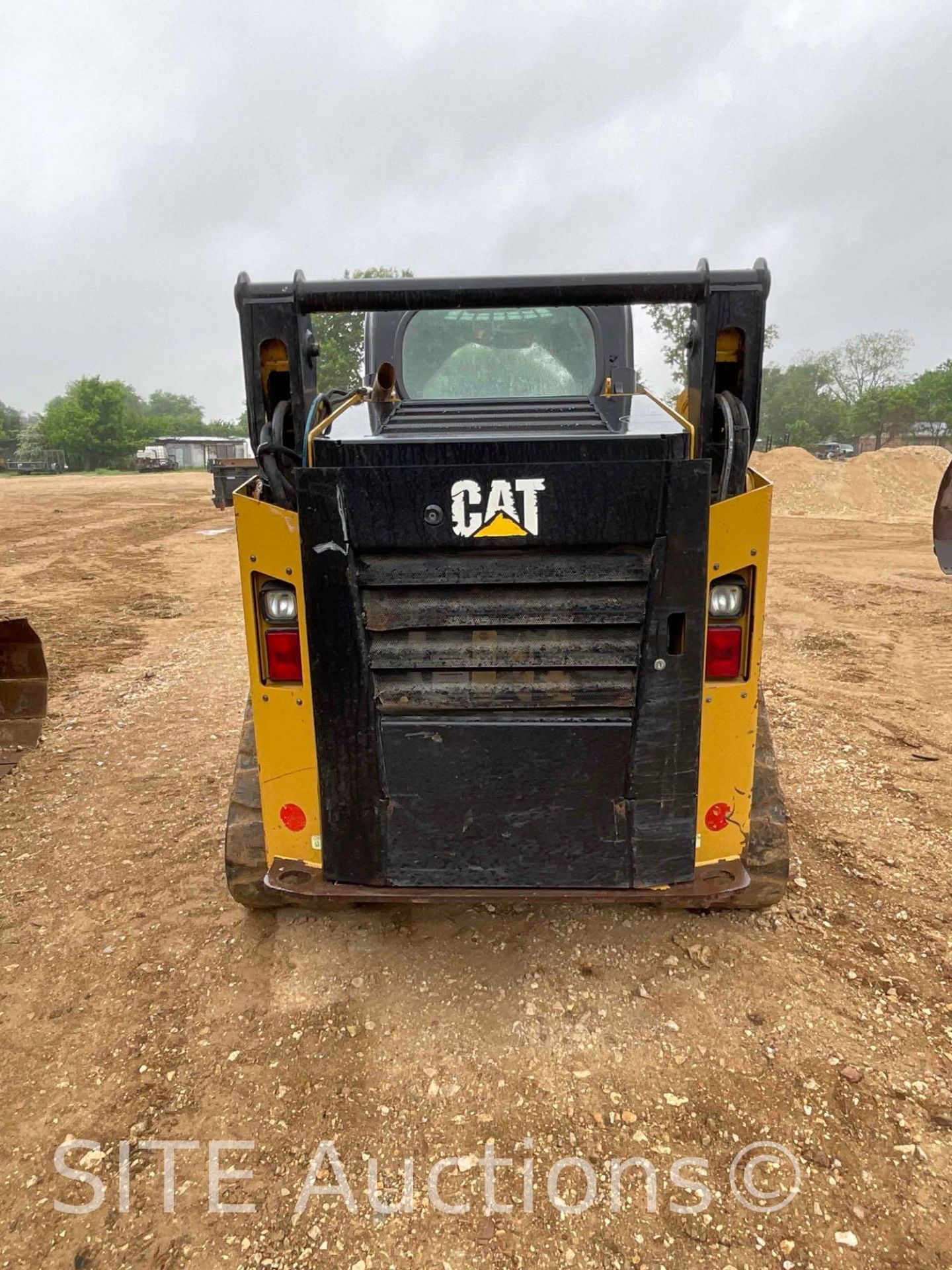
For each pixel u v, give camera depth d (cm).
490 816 238
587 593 223
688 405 265
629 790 236
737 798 244
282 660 235
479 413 258
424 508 214
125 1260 188
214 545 1535
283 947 293
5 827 389
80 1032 257
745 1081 233
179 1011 265
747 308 224
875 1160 208
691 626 224
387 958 286
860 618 873
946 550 383
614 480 212
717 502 227
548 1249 188
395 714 233
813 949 288
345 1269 185
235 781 290
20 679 487
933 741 491
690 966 279
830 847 357
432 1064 241
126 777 444
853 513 2050
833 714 540
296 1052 247
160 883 337
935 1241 188
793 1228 191
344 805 240
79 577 1164
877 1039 247
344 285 227
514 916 307
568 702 230
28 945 300
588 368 341
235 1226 195
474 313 340
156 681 624
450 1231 193
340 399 308
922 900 318
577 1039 249
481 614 224
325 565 220
